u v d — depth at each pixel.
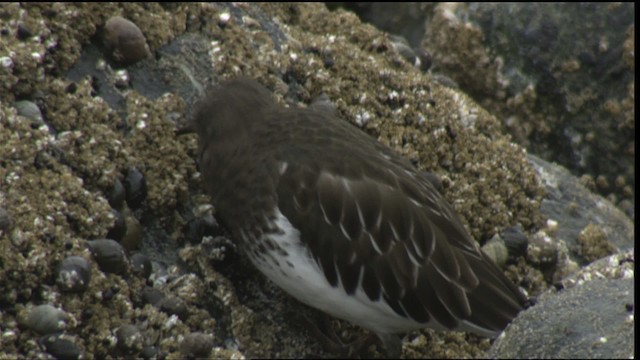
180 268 10.17
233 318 10.09
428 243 9.65
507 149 12.12
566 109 14.85
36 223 9.26
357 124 11.52
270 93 10.70
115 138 10.37
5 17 10.58
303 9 13.09
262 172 9.74
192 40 11.48
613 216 12.44
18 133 9.74
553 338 8.59
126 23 11.02
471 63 15.18
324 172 9.66
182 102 10.96
